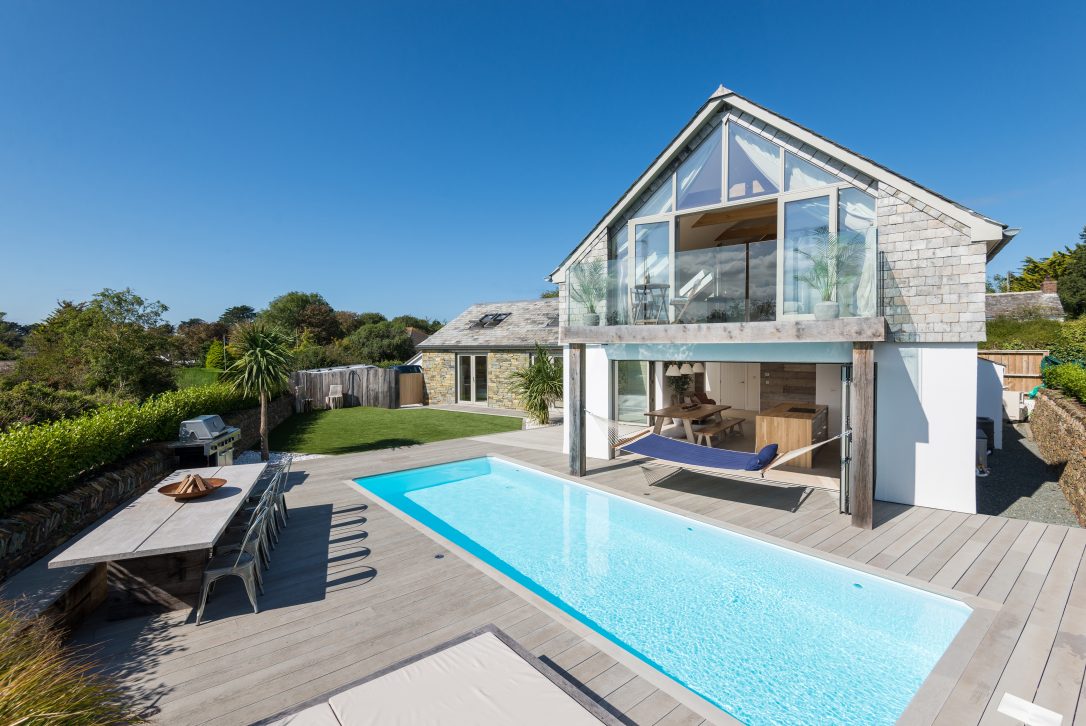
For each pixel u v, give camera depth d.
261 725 2.74
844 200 8.20
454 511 8.38
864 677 4.03
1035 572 5.37
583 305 9.94
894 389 7.76
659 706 3.38
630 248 10.68
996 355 16.05
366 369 21.75
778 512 7.50
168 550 4.16
